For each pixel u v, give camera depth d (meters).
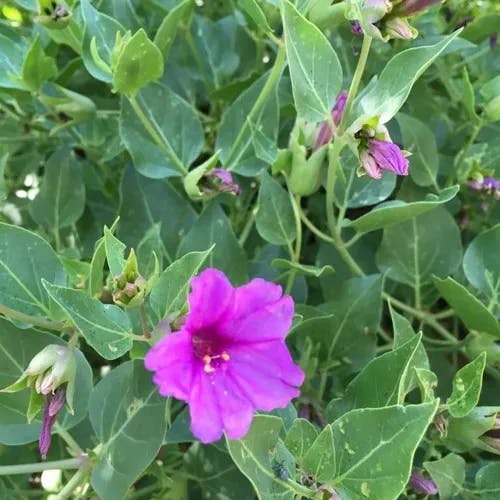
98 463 0.23
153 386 0.23
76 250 0.29
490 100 0.29
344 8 0.23
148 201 0.28
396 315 0.23
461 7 0.33
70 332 0.23
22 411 0.24
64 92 0.29
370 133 0.22
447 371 0.29
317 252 0.33
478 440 0.23
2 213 0.31
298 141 0.25
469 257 0.27
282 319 0.19
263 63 0.34
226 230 0.26
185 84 0.33
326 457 0.19
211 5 0.38
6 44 0.30
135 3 0.34
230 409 0.18
